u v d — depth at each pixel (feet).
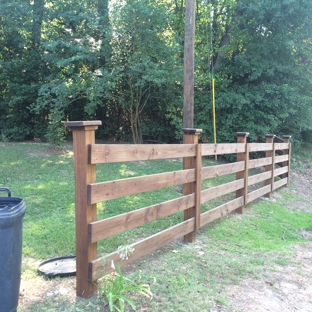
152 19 31.63
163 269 10.57
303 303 9.22
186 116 20.92
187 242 13.60
